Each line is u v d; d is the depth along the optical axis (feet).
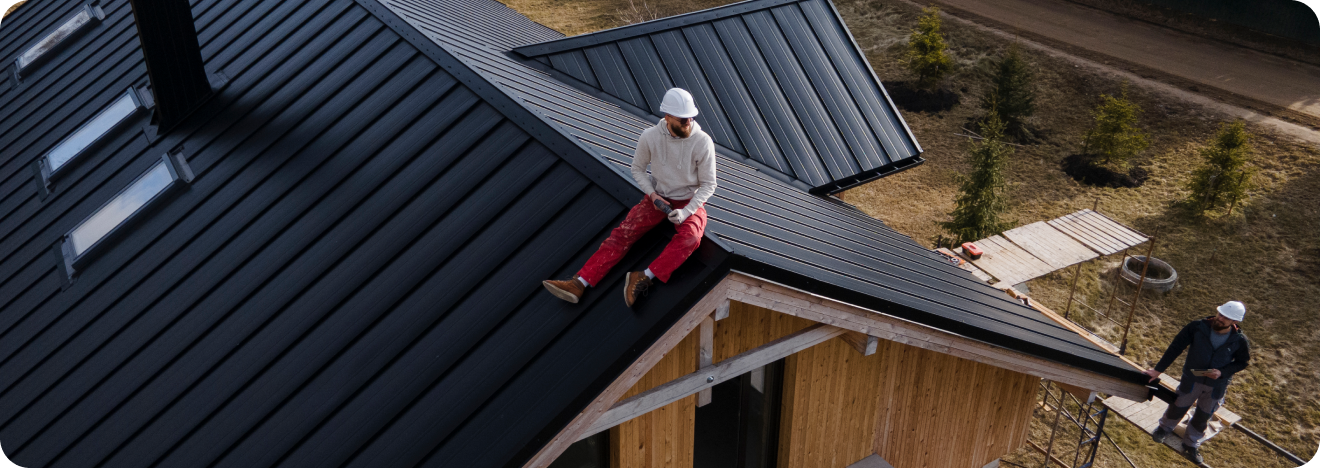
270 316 23.93
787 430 29.45
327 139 29.53
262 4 39.65
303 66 34.01
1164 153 80.69
